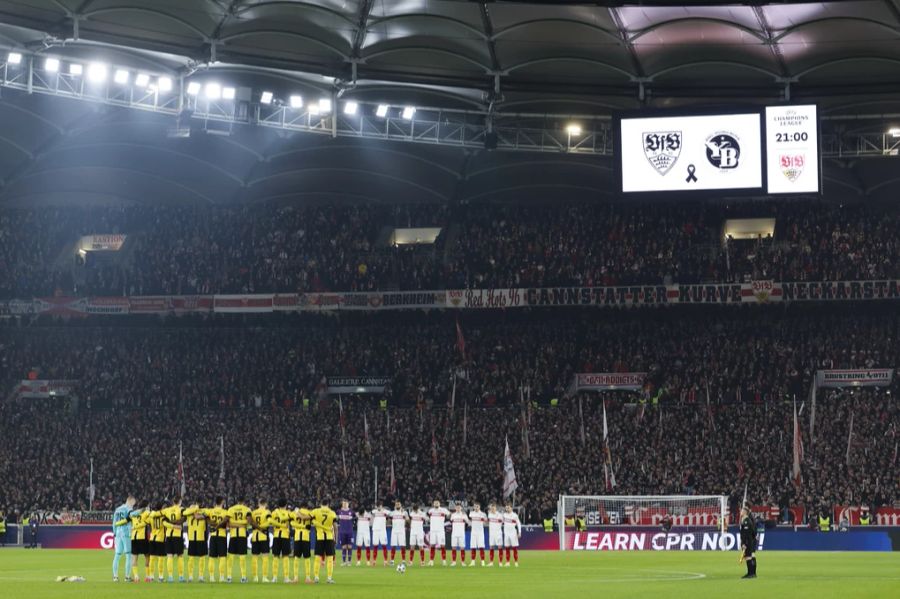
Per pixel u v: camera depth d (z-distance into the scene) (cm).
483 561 4403
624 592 2708
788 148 5194
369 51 5572
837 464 6378
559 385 7419
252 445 7062
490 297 7356
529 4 5019
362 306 7456
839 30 5150
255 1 5062
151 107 5603
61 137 6675
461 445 6919
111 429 7312
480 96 5969
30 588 2891
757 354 7388
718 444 6650
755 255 7388
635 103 6053
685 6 4972
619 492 6406
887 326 7525
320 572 3719
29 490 6862
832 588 2853
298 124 6069
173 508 3275
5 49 5222
